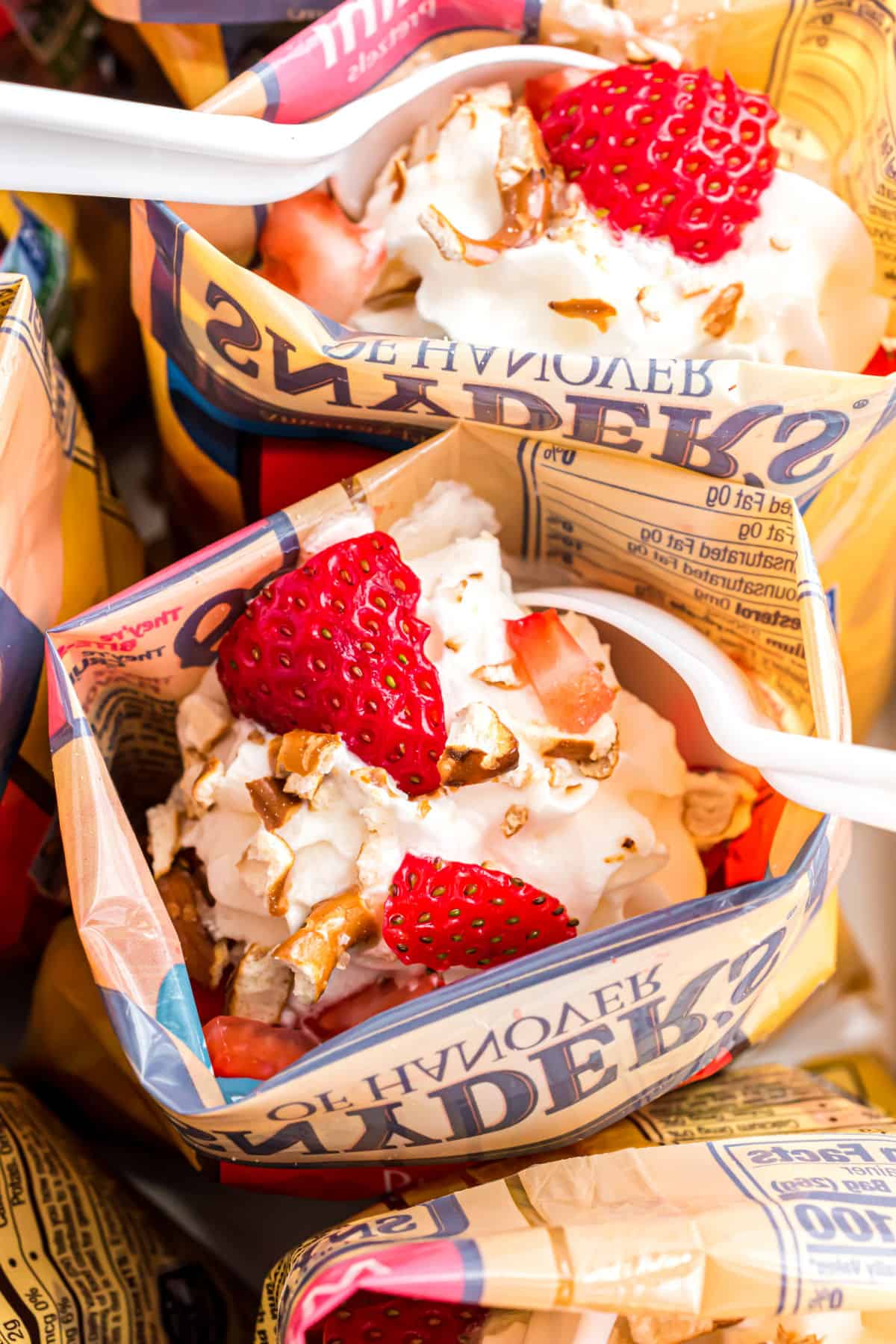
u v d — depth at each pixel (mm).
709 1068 249
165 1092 221
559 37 260
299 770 234
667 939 222
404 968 239
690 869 250
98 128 219
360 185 259
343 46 247
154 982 226
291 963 230
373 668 233
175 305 243
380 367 238
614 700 249
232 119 228
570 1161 224
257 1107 216
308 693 234
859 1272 211
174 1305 245
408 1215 218
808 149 267
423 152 258
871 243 260
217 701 247
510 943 237
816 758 222
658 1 257
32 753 251
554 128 255
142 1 259
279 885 235
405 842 235
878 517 269
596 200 252
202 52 271
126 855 228
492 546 250
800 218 254
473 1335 221
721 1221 212
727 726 229
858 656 288
